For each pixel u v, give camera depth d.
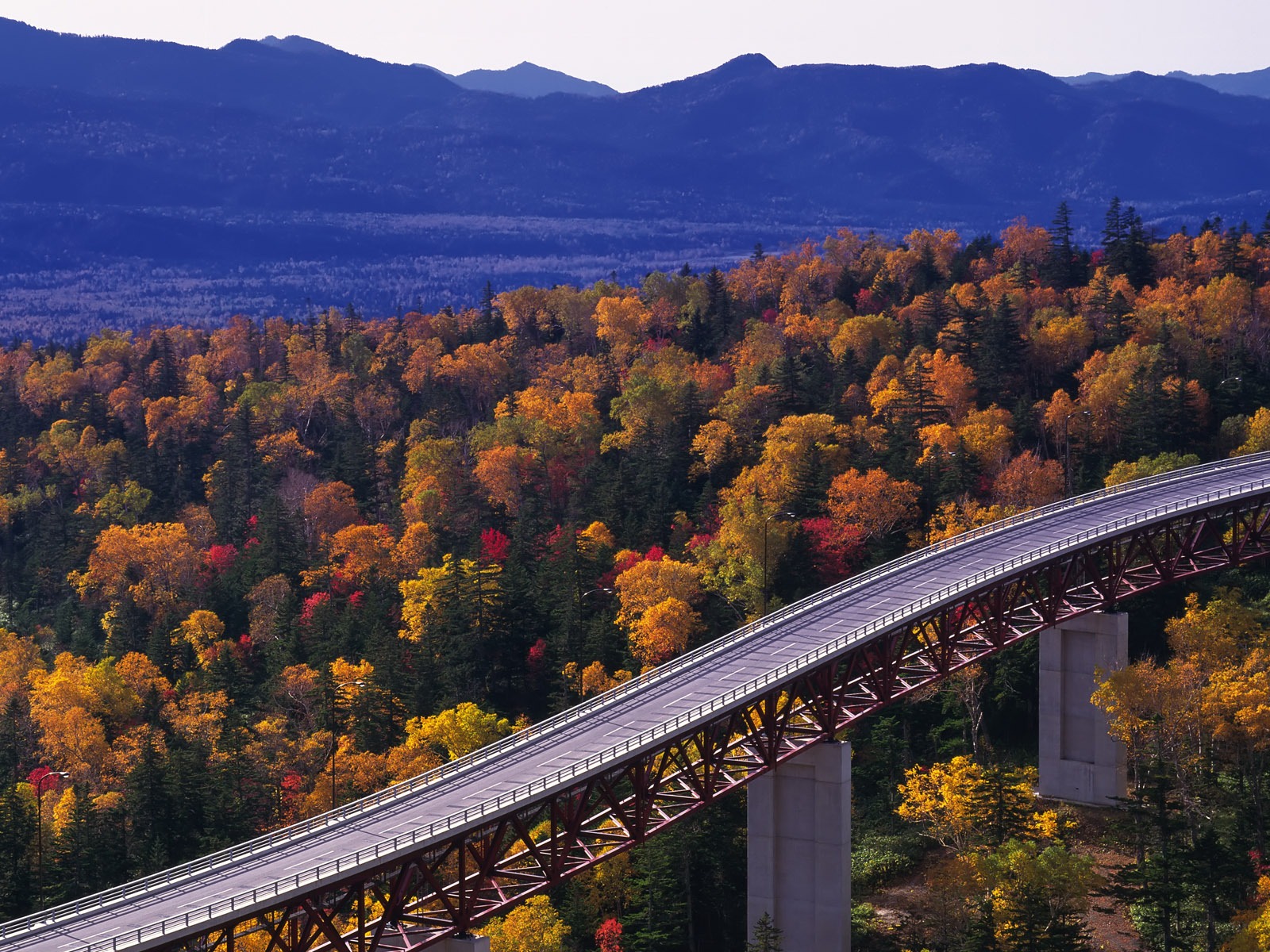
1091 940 192.88
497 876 163.38
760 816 199.88
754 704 191.12
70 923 141.12
